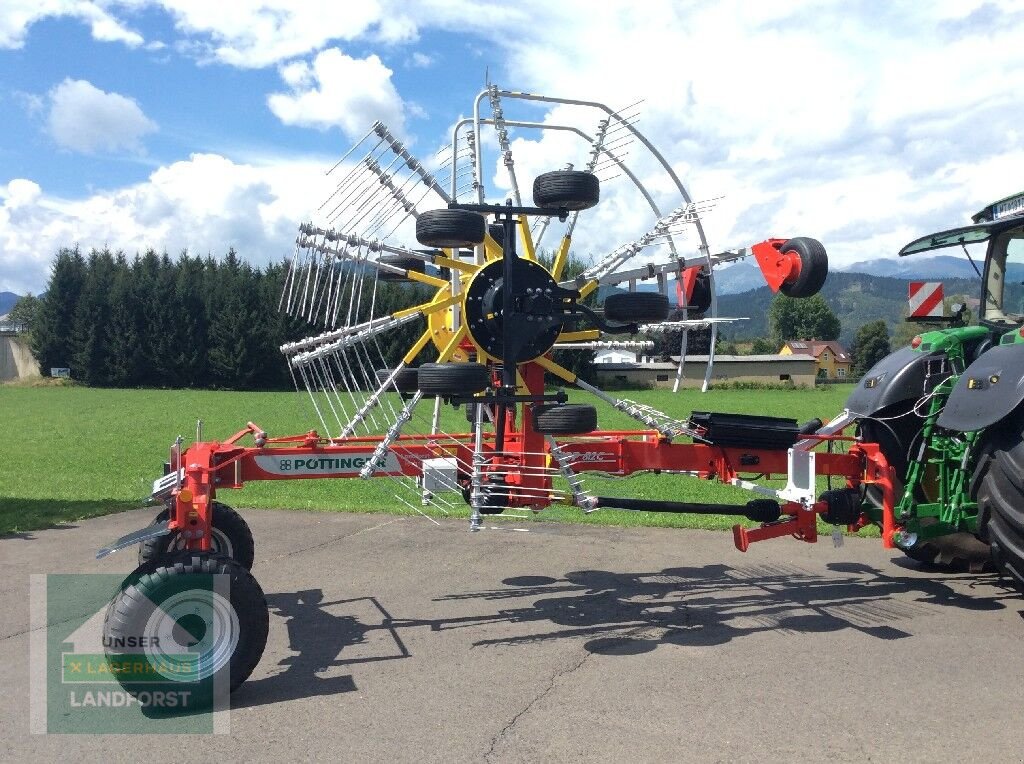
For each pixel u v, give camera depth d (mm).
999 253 6281
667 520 8695
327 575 6609
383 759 3512
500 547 7547
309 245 5242
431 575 6605
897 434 6320
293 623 5418
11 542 7883
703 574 6648
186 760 3525
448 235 4484
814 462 5340
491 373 5254
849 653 4816
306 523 8688
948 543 6426
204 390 44562
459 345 5301
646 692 4227
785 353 74312
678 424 5520
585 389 5496
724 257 5668
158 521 5246
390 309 6273
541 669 4570
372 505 9734
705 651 4863
